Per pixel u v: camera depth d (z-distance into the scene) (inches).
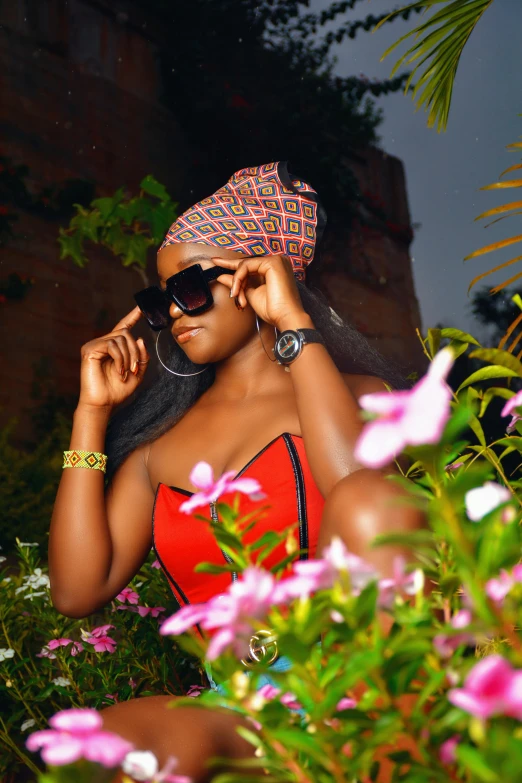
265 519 55.5
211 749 41.8
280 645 21.2
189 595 60.3
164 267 67.1
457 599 27.5
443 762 21.8
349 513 41.0
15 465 270.1
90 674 87.5
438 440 20.6
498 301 432.5
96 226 222.5
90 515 65.1
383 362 68.5
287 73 459.8
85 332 365.7
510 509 21.8
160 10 435.8
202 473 30.1
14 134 366.9
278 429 60.3
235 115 441.7
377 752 26.1
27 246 356.2
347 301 454.9
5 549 228.5
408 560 39.4
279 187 68.2
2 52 370.6
